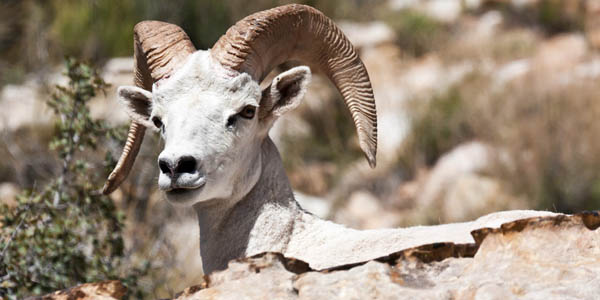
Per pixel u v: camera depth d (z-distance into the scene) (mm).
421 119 70250
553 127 65188
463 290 11805
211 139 16734
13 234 23922
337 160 68000
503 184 60875
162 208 39938
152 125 19094
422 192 62781
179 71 17328
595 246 12320
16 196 25500
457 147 68000
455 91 73562
